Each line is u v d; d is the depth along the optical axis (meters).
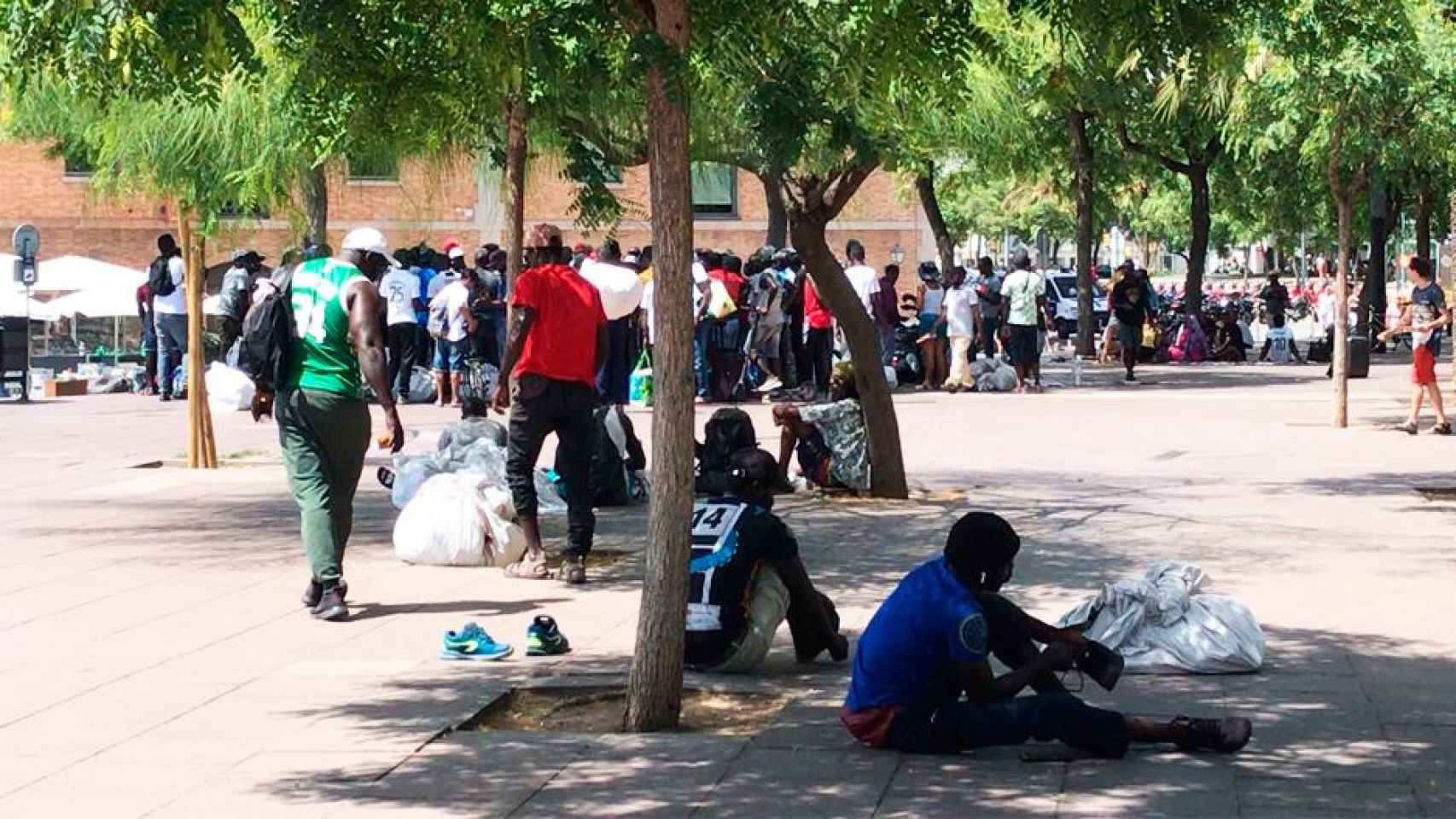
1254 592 11.02
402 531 12.40
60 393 30.22
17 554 13.15
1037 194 44.56
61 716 8.42
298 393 10.59
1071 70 11.62
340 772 7.43
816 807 6.85
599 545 13.07
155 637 10.16
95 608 11.03
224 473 18.27
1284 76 19.08
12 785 7.32
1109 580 11.48
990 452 19.53
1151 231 73.38
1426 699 8.36
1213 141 39.16
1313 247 68.94
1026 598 10.88
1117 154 42.56
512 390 12.11
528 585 11.63
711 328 26.69
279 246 32.62
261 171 17.11
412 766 7.51
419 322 27.05
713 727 8.18
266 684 8.99
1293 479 16.97
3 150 43.50
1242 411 24.77
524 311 11.58
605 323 11.88
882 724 7.55
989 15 11.22
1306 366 36.94
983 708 7.47
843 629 10.15
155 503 15.92
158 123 17.00
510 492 12.22
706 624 9.02
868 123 11.04
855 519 14.24
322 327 10.65
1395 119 19.86
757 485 9.37
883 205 46.59
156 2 7.70
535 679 9.02
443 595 11.29
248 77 9.29
